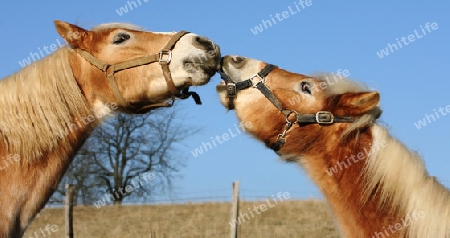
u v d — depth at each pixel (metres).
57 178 5.30
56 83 5.33
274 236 15.28
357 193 5.30
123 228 17.02
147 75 5.50
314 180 5.58
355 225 5.29
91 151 25.97
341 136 5.44
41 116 5.20
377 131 5.36
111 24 5.70
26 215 5.10
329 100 5.55
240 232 15.83
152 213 19.11
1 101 5.16
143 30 5.76
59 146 5.29
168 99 5.68
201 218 18.09
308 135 5.57
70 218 12.33
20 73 5.33
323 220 17.23
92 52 5.51
